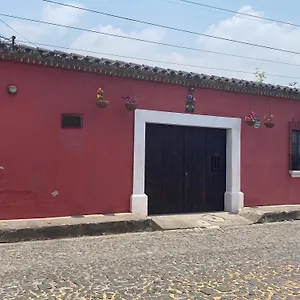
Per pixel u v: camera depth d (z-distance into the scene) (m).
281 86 11.61
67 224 7.96
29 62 8.32
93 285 5.06
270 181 11.66
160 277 5.44
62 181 8.73
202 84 10.38
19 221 8.08
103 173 9.19
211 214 10.62
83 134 8.95
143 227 8.80
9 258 6.31
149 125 10.13
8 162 8.20
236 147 11.08
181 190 10.59
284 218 10.68
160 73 9.64
